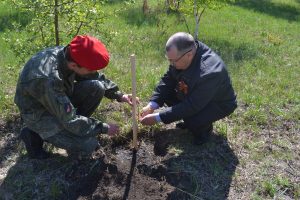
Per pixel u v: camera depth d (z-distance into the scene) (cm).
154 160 393
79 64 322
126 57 664
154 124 408
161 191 360
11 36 710
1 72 564
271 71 649
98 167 376
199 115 391
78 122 338
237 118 479
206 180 376
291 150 429
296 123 482
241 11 1240
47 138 353
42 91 329
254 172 392
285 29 1069
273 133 459
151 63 649
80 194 354
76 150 356
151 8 1050
